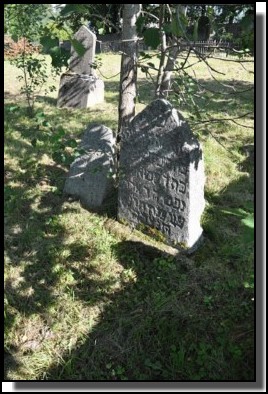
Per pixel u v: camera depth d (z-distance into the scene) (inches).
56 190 197.9
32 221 175.5
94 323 132.4
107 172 186.4
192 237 161.8
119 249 163.3
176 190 156.4
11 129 267.0
